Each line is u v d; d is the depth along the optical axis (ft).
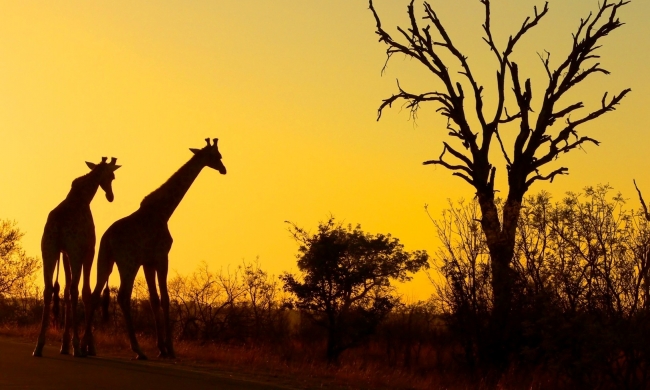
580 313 63.62
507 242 71.82
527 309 70.85
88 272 61.98
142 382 45.78
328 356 89.40
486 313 73.31
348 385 55.77
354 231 96.22
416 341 93.61
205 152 66.54
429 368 78.07
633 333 61.46
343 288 91.91
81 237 60.44
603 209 68.23
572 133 105.29
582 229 68.13
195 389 44.37
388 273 93.40
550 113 104.88
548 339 63.93
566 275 67.46
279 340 96.58
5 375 46.34
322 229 95.91
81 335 76.07
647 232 66.54
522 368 70.79
